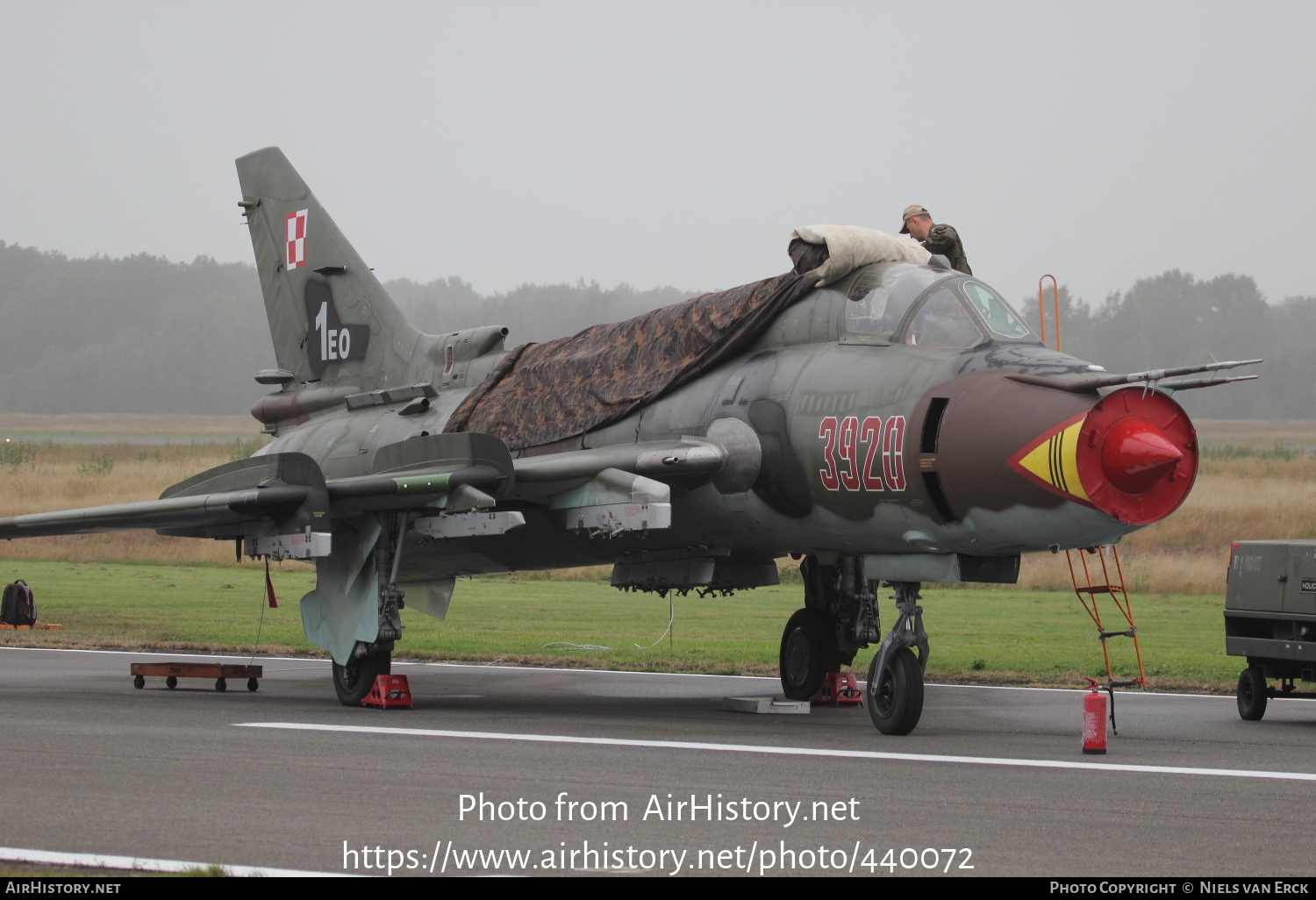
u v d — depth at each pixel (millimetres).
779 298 34500
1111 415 26562
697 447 33406
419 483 34125
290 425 49656
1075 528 26875
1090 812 20547
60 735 27953
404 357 45938
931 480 29078
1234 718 34719
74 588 81062
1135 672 45406
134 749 25938
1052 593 85562
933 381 29609
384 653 36344
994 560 30922
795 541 33781
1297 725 33625
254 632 59188
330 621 37500
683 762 25094
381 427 44094
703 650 54031
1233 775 24219
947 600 80000
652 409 36406
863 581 36656
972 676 44594
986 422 27859
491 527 34406
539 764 24656
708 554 37375
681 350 36562
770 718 33781
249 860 17062
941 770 24484
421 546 42969
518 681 44250
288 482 35969
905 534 30141
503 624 65250
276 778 22688
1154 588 86438
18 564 98688
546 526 39375
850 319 32844
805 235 34156
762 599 80812
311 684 43094
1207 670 45969
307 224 48969
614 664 49062
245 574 96000
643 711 35250
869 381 30984
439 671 47406
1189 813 20547
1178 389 27312
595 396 38156
